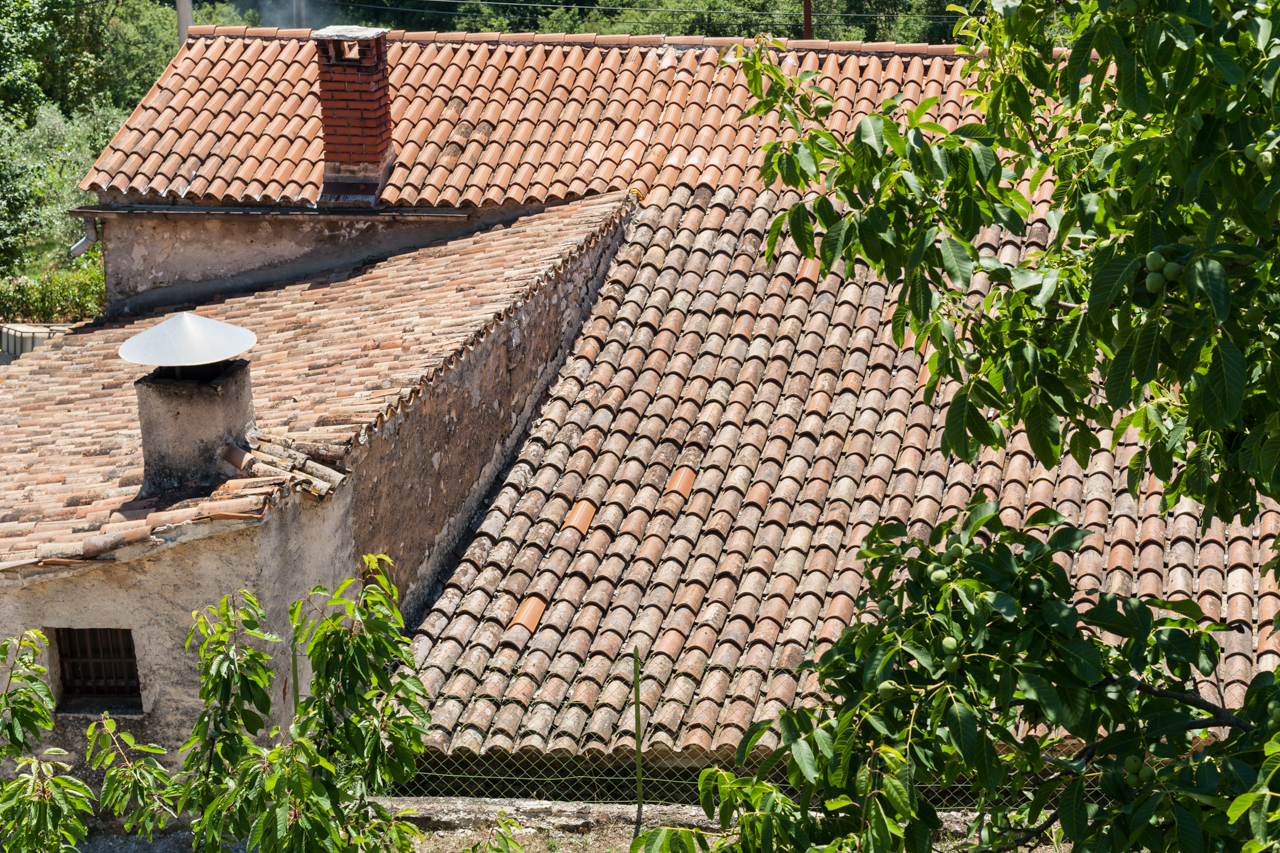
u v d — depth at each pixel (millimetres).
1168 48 4809
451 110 17375
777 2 50250
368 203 16109
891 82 17594
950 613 4910
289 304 15180
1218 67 4539
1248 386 5715
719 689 11172
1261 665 11078
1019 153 6180
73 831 6426
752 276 15523
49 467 10781
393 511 11422
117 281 16953
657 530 12789
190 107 17312
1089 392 6191
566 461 13617
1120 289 4648
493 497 13664
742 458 13477
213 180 16328
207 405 9531
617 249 15922
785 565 12344
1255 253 4793
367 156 16094
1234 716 5168
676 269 15625
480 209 16328
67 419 12367
